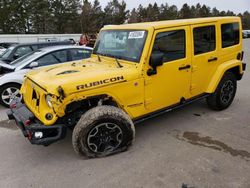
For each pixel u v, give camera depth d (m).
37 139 3.48
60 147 4.19
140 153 3.91
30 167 3.69
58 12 59.25
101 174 3.46
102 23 64.25
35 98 3.88
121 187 3.20
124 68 3.88
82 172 3.52
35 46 9.17
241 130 4.61
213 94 5.19
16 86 6.18
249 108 5.68
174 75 4.30
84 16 60.78
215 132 4.55
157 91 4.16
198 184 3.21
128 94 3.84
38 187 3.27
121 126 3.72
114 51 4.41
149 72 3.94
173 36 4.18
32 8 54.88
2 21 51.38
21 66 6.41
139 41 3.97
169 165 3.60
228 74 5.32
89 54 7.29
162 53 3.93
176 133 4.54
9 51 8.73
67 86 3.36
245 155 3.80
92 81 3.52
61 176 3.46
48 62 6.67
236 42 5.45
